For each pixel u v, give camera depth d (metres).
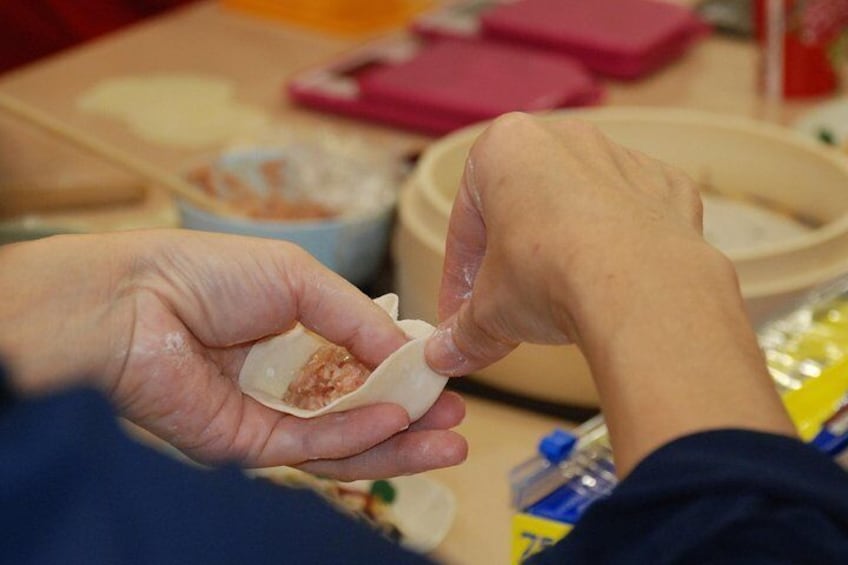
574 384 0.99
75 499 0.53
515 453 0.97
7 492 0.52
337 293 0.84
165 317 0.84
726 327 0.66
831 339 0.97
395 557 0.58
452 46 1.42
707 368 0.65
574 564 0.63
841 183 1.11
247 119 1.36
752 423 0.63
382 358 0.84
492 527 0.91
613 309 0.67
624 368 0.66
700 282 0.67
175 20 1.60
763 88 1.40
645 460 0.63
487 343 0.78
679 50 1.51
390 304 0.87
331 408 0.81
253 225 1.11
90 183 1.23
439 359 0.80
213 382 0.85
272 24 1.59
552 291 0.69
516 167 0.73
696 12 1.61
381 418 0.81
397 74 1.36
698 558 0.61
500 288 0.73
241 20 1.60
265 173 1.22
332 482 0.92
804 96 1.40
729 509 0.61
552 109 1.30
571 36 1.43
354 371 0.84
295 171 1.22
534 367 0.99
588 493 0.87
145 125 1.34
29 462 0.52
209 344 0.85
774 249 0.99
